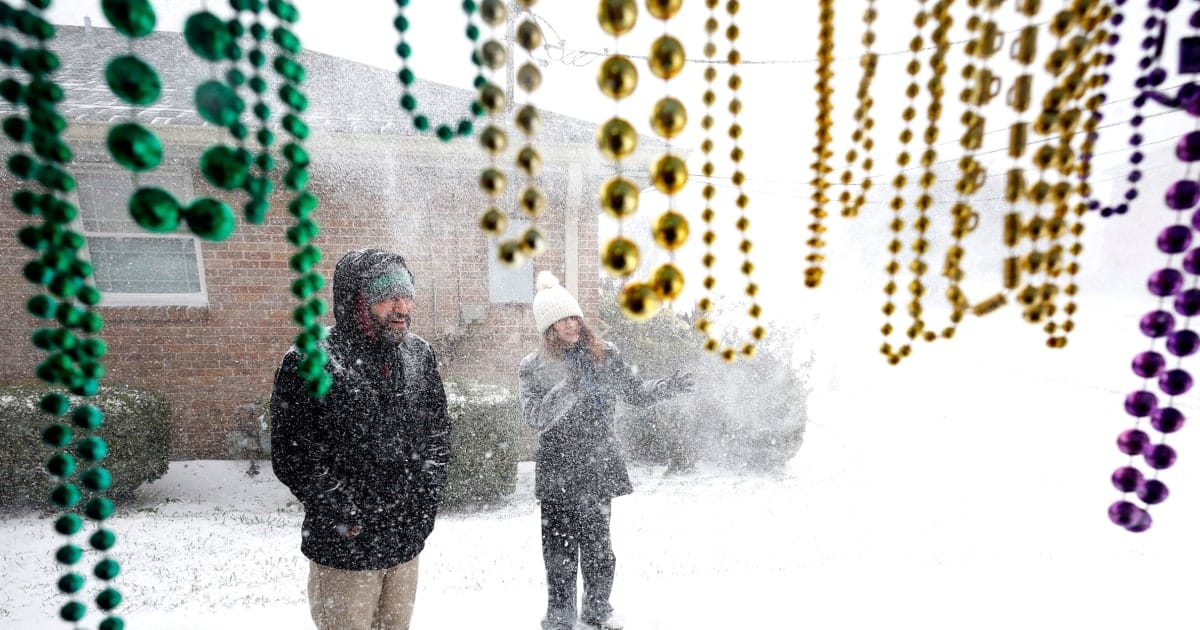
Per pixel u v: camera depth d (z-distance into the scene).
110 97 4.16
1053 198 0.76
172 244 4.95
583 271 5.44
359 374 1.69
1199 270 0.73
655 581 2.88
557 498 2.23
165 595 2.77
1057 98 0.71
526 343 5.49
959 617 2.55
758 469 5.29
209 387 5.03
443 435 1.93
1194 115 0.70
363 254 1.72
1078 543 3.47
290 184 0.63
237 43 0.57
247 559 3.27
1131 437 0.80
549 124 4.96
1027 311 0.79
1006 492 4.60
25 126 0.51
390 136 4.52
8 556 3.30
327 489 1.64
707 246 0.71
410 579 1.90
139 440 4.25
